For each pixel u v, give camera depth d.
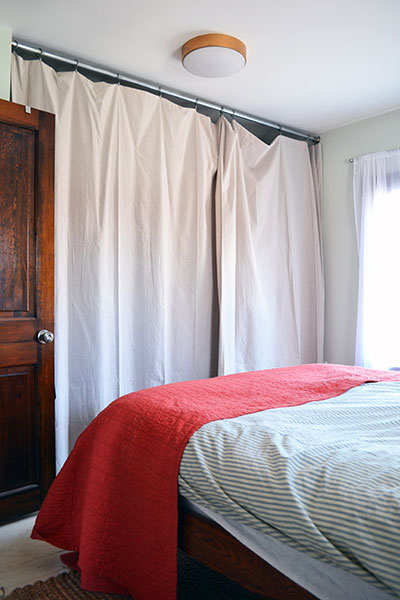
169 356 3.21
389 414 1.67
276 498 1.14
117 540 1.55
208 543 1.36
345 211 4.00
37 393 2.35
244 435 1.42
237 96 3.39
